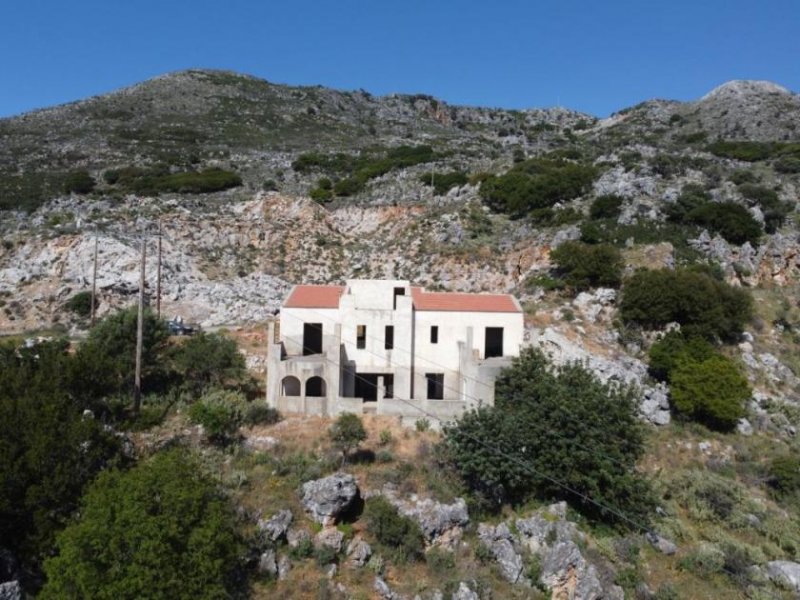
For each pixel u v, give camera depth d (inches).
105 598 1115.3
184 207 4138.8
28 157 5551.2
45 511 1273.4
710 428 2282.2
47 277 3122.5
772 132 7076.8
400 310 2057.1
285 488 1536.7
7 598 1143.6
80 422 1380.4
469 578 1424.7
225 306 2945.4
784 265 3280.0
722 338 2716.5
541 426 1696.6
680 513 1844.2
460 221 3875.5
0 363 1750.7
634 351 2556.6
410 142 7111.2
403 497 1562.5
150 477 1246.3
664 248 3174.2
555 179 3983.8
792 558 1737.2
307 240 3951.8
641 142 6673.2
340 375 1958.7
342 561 1414.9
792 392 2556.6
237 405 1818.4
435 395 2103.8
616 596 1473.9
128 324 2034.9
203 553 1185.4
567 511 1660.9
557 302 2839.6
